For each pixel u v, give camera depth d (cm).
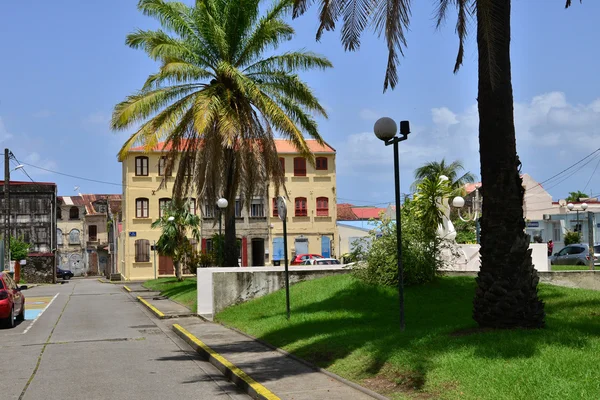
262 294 1906
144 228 5694
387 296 1598
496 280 990
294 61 2450
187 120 2436
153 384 983
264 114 2359
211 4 2409
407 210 1820
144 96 2369
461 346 873
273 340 1268
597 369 696
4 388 977
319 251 5875
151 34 2411
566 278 1748
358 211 7775
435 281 1703
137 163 5691
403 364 843
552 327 993
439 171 5497
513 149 1005
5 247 4788
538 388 653
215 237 3766
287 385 868
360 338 1103
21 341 1570
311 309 1574
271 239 5806
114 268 7119
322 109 2488
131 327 1841
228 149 2417
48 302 3047
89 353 1334
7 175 4838
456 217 2944
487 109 1012
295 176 5888
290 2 2358
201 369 1112
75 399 887
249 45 2411
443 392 708
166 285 3788
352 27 1119
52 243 7144
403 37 1062
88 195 9025
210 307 2014
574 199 7488
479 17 1029
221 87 2386
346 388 830
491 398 652
